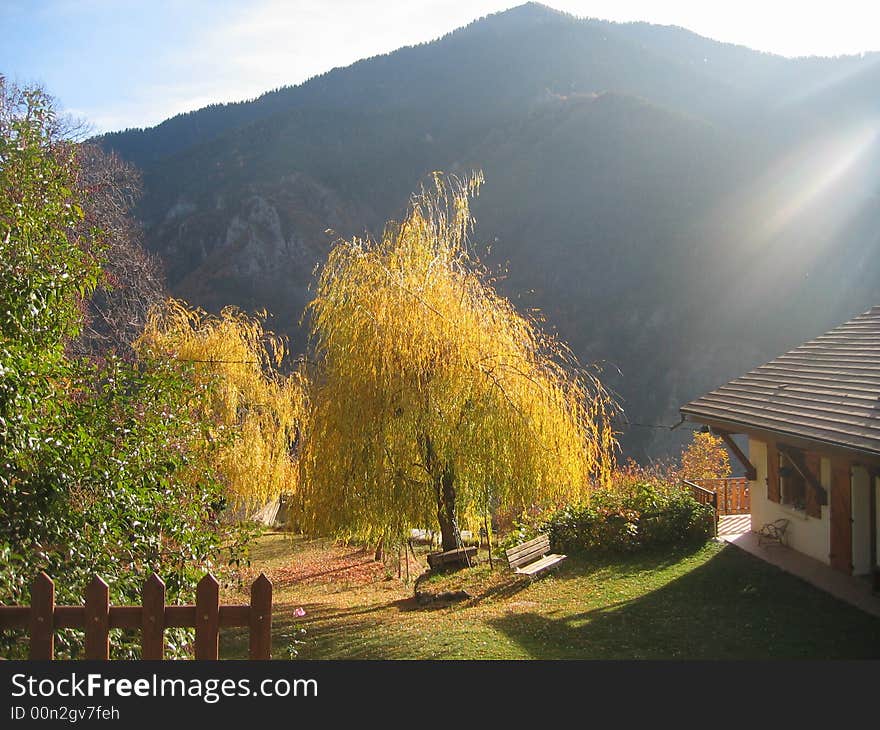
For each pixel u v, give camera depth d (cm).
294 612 1506
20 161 632
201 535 704
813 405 1355
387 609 1465
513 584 1509
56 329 637
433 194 1650
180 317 2198
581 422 1605
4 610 400
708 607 1226
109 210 2319
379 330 1481
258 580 408
